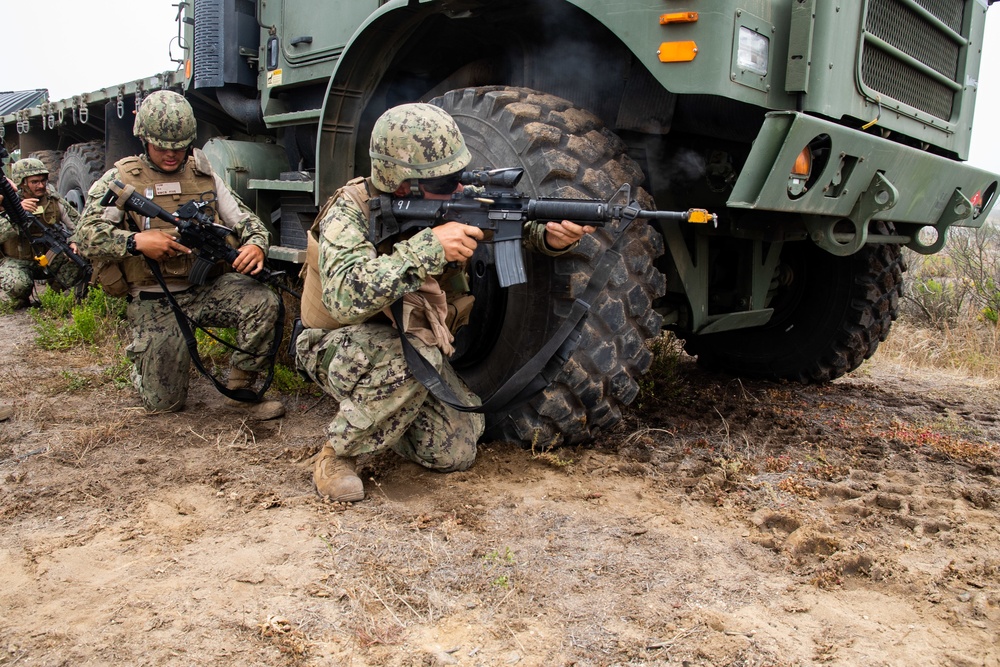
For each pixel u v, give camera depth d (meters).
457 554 2.28
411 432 2.82
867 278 4.26
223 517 2.56
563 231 2.47
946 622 1.96
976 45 3.84
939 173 3.38
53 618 1.97
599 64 3.27
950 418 3.84
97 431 3.36
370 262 2.46
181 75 5.70
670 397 4.15
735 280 3.96
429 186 2.52
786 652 1.81
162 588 2.10
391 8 3.20
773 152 2.57
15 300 6.60
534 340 2.92
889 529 2.49
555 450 3.04
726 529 2.48
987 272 7.03
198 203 3.49
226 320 3.74
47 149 9.90
